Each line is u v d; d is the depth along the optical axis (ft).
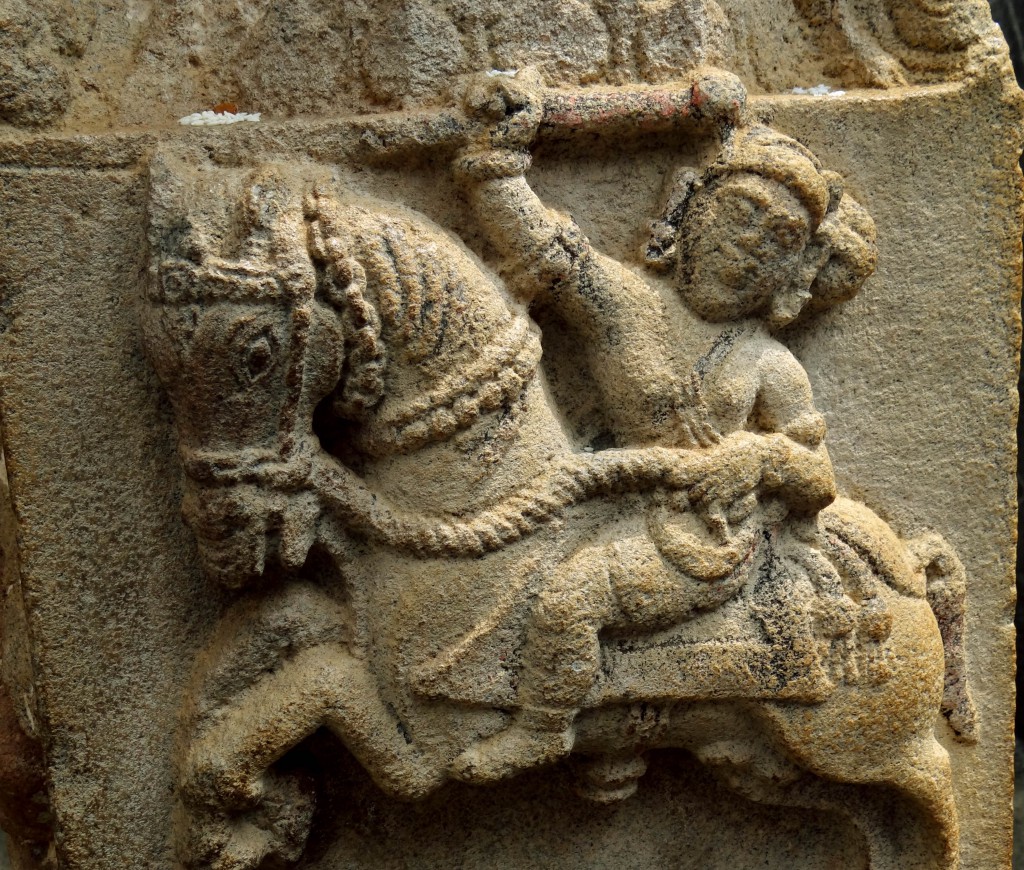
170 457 4.26
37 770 4.49
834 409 4.85
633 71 4.48
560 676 4.09
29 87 4.12
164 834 4.30
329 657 4.20
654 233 4.35
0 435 4.22
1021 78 6.51
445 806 4.69
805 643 4.32
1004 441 5.01
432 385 4.02
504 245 4.18
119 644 4.24
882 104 4.76
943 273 4.89
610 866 4.90
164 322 3.87
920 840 4.77
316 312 3.89
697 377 4.30
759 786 4.68
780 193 4.22
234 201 3.92
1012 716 5.18
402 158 4.25
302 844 4.33
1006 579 5.10
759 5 4.88
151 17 4.45
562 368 4.46
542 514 4.12
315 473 4.04
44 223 4.08
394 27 4.25
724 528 4.19
